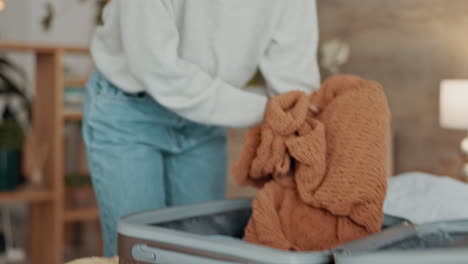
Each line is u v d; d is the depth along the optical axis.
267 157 1.17
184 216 1.20
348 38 3.57
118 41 1.36
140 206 1.42
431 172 3.20
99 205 1.44
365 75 3.49
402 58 3.31
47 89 2.71
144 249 0.95
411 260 0.73
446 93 2.83
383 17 3.39
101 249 3.08
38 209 2.76
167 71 1.24
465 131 3.04
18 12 4.96
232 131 2.90
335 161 1.10
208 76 1.27
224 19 1.32
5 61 3.50
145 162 1.43
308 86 1.39
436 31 3.15
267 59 1.39
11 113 3.17
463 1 3.04
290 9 1.35
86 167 3.35
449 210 1.17
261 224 1.13
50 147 2.69
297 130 1.16
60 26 5.00
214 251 0.87
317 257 0.81
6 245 3.24
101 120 1.39
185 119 1.45
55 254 2.66
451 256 0.73
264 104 1.25
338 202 1.07
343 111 1.14
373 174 1.06
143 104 1.40
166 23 1.24
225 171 1.59
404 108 3.32
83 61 4.37
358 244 0.88
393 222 1.16
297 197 1.16
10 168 2.60
